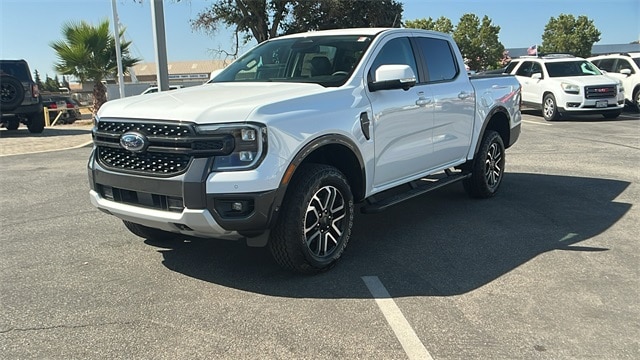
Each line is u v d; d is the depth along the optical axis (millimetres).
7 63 15234
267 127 3666
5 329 3391
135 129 3859
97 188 4242
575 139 11883
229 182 3588
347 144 4277
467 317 3506
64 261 4621
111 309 3666
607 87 15172
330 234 4301
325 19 25578
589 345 3166
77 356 3068
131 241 5172
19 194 7305
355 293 3891
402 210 6254
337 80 4590
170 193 3715
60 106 23547
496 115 6855
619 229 5379
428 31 5816
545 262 4480
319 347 3145
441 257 4633
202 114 3670
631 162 9055
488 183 6664
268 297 3838
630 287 3969
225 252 4828
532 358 3025
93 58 22188
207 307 3686
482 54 62406
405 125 5020
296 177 3990
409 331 3322
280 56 5246
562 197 6746
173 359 3029
